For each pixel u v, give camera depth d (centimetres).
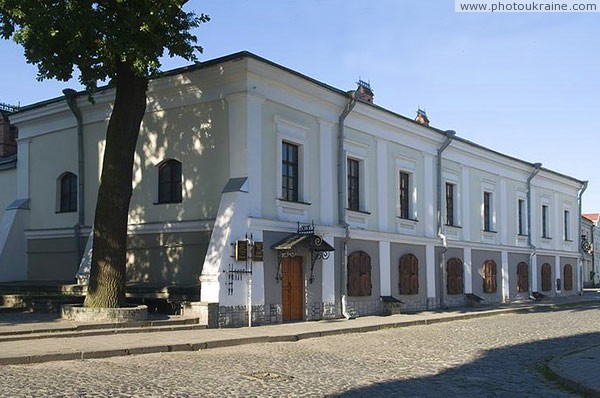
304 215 2081
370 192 2420
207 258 1772
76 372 1052
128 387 934
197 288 1809
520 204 3678
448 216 2977
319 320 2084
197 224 1953
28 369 1074
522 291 3559
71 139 2336
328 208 2184
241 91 1883
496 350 1522
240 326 1788
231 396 898
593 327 2141
